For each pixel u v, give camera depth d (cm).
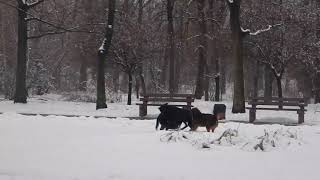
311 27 2603
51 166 694
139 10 3130
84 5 2869
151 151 802
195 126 1100
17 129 1122
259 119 1895
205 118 1092
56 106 2303
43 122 1293
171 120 1117
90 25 2678
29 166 694
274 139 895
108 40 2258
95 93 3077
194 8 3272
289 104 1838
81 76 4119
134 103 2595
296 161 748
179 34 3316
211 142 864
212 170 673
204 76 3222
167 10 3002
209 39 3181
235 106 2059
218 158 754
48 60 3859
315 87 3086
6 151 812
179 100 1922
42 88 3400
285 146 870
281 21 2562
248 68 3719
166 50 3072
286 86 4453
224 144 864
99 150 813
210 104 2312
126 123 1291
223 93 4366
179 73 4216
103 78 2231
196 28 3412
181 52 3572
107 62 2573
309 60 2627
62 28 2477
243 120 1856
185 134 924
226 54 3256
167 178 627
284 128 1209
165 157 755
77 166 693
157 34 2656
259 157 770
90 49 2727
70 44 4003
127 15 2630
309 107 2522
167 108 1127
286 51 2591
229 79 5531
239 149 832
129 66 2478
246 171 670
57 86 4003
